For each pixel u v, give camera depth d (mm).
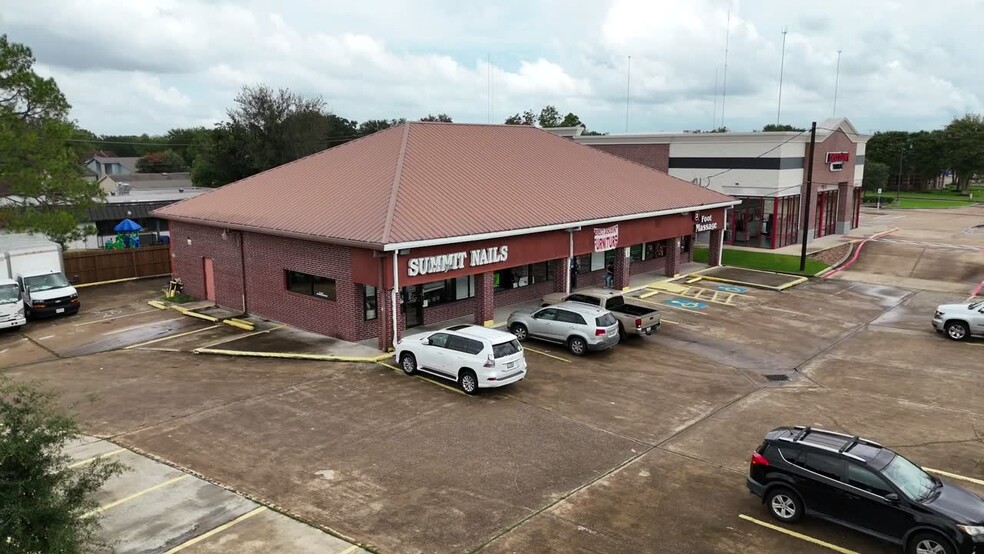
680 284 35781
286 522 12375
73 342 25891
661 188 37312
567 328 23375
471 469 14633
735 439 16453
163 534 11930
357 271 23547
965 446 16062
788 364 22609
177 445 15789
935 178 125750
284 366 22078
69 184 33938
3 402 9250
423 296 26531
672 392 19781
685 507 13094
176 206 33438
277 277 27391
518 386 20125
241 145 82938
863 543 11820
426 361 20391
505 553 11445
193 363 22625
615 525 12406
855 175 56625
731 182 48188
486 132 35000
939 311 26125
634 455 15469
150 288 36875
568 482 14094
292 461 14945
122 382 20672
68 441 15891
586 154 38125
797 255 44438
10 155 32812
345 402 18688
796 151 47625
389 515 12656
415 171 27656
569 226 28453
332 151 32375
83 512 9398
